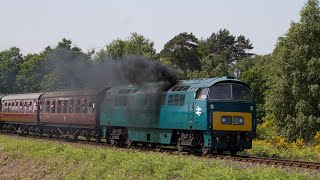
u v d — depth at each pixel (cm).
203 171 4147
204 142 6047
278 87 13012
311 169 4681
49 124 10212
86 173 4991
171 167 4403
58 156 5994
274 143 8462
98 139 8650
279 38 13488
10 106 11856
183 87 6519
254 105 6231
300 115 12388
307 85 12750
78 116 8938
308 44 12850
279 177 3703
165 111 6706
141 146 7712
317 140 9694
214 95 6025
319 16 12975
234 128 6022
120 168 4806
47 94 10306
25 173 5747
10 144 7438
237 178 3769
